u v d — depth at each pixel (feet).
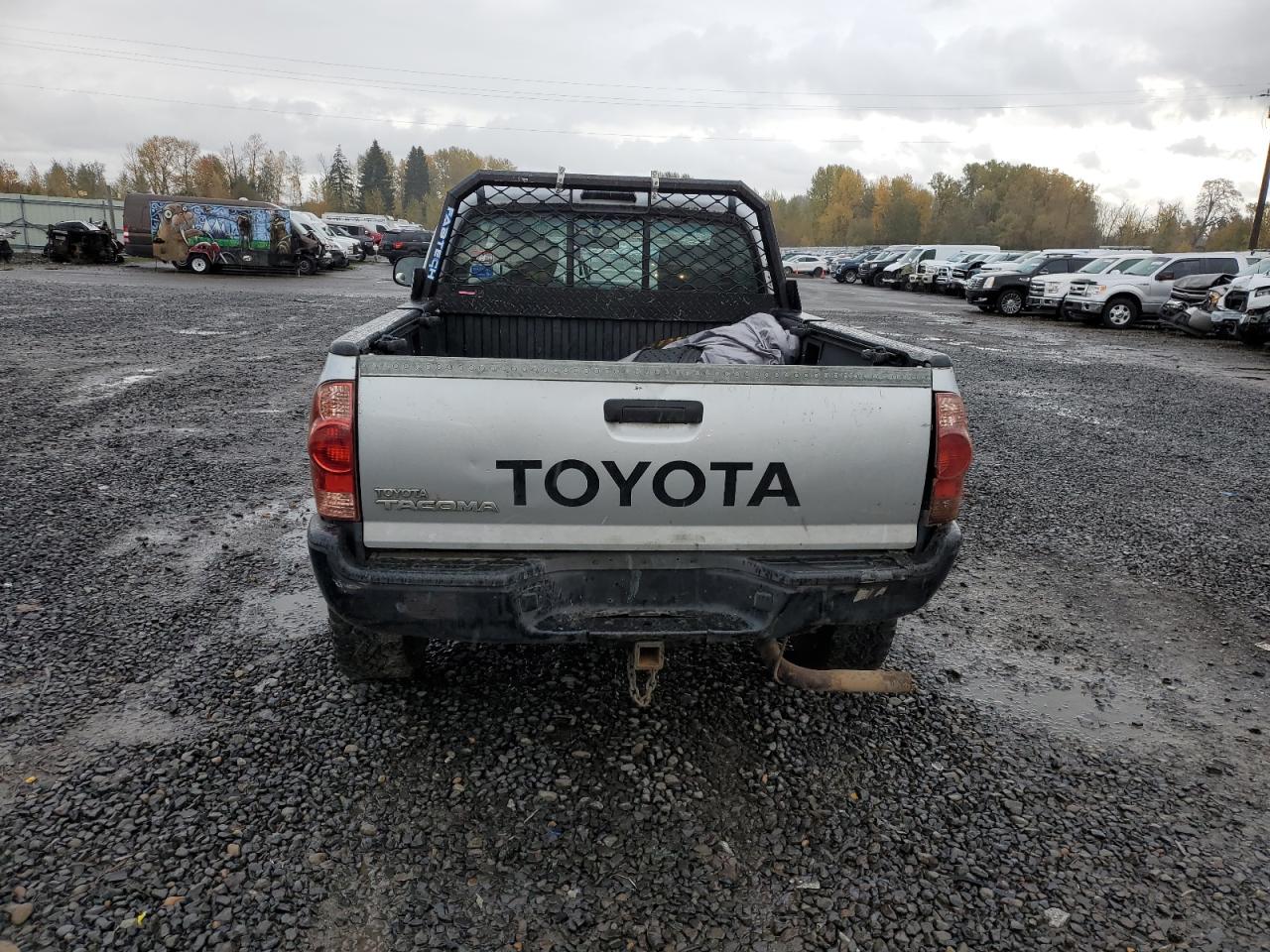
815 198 445.78
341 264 118.83
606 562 9.00
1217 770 10.30
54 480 19.21
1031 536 18.22
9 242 93.56
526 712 10.77
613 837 8.71
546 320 15.87
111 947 7.11
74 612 12.97
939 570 9.35
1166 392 37.35
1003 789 9.76
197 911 7.52
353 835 8.55
